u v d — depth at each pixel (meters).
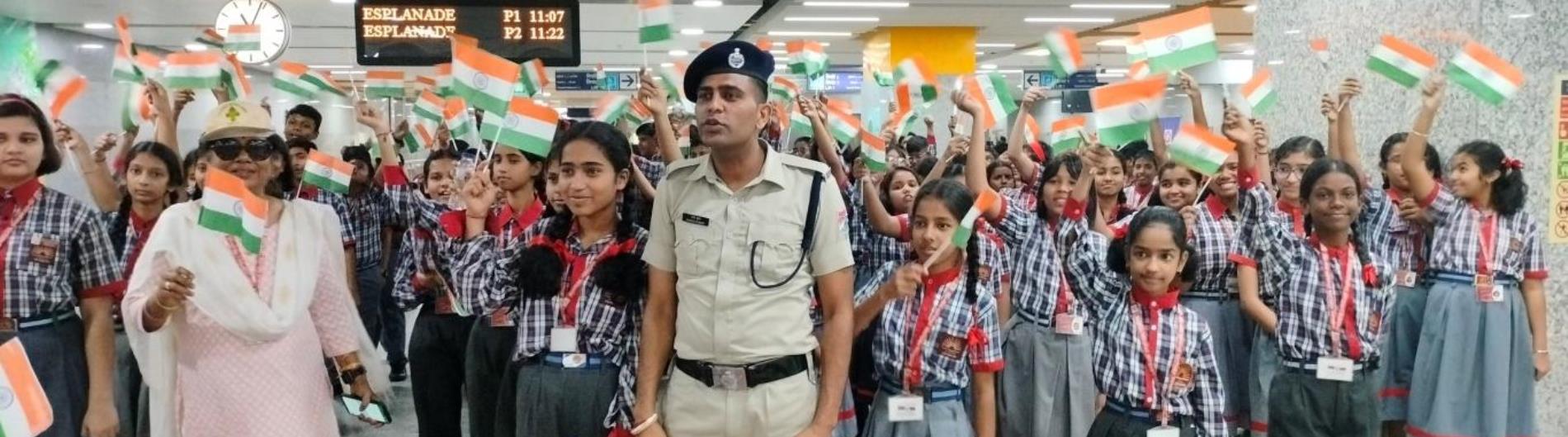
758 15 11.61
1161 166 5.11
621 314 2.81
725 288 2.41
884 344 3.01
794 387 2.43
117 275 3.05
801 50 5.80
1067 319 3.77
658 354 2.57
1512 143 4.61
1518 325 3.98
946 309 3.00
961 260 3.06
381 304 5.96
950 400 3.00
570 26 7.32
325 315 2.94
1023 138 5.09
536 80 5.14
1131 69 3.97
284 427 2.70
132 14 9.41
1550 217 4.59
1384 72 4.09
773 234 2.41
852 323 2.53
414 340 4.18
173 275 2.42
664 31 3.12
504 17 7.28
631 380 2.68
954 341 2.98
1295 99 6.05
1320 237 3.42
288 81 5.08
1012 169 5.80
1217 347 4.31
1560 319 4.63
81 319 3.05
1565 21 4.52
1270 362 4.01
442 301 4.11
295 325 2.77
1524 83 4.58
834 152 3.96
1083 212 3.84
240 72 4.23
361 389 2.98
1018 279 3.85
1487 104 4.67
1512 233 3.97
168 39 11.43
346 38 11.55
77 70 10.82
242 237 2.46
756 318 2.40
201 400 2.67
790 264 2.42
